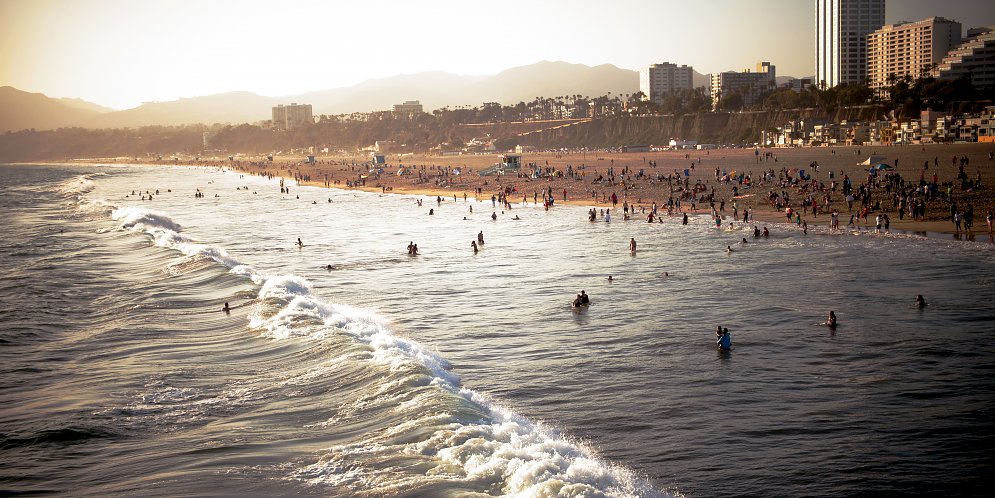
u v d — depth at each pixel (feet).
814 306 132.57
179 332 121.39
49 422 82.33
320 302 142.10
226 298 145.89
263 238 263.90
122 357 108.37
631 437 77.97
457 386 93.15
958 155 473.67
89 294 157.99
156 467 69.67
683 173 459.32
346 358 99.86
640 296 147.54
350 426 77.25
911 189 287.48
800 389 90.74
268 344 110.63
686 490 65.87
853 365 98.94
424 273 182.50
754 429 79.10
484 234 256.93
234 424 80.02
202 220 339.36
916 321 119.24
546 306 142.00
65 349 114.73
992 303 128.77
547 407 87.45
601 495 60.64
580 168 574.56
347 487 63.36
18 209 422.82
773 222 251.39
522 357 108.47
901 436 75.97
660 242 220.84
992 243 192.13
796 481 67.21
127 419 82.99
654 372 99.40
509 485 62.34
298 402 85.61
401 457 68.44
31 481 67.67
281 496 62.59
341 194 492.13
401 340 111.14
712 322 124.88
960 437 75.15
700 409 85.30
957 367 96.17
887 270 162.20
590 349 111.65
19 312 141.18
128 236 264.72
